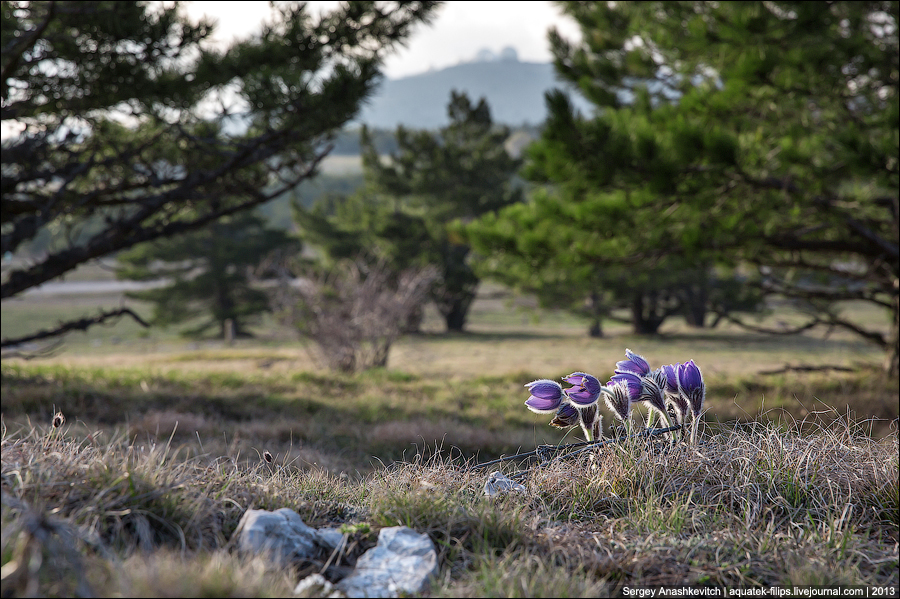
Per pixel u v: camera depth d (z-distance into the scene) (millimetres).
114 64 9438
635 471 2955
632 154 7887
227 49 10148
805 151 8156
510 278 22547
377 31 10148
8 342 10023
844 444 3107
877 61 8680
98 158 10789
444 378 17766
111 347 42844
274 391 12328
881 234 10578
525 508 2670
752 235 9438
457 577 2131
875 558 2287
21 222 8961
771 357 29891
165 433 7234
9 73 8594
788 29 7848
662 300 46094
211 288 48000
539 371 21094
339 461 6184
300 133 10094
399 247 39406
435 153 41219
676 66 11055
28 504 2078
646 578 2164
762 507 2676
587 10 12867
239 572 1864
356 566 2139
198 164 10930
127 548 1998
